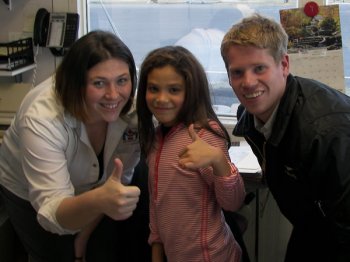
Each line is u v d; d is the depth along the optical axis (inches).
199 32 90.9
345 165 44.1
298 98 48.5
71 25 90.3
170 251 55.5
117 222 69.6
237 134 59.6
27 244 69.1
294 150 47.8
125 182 66.5
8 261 85.2
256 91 48.5
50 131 52.7
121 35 94.7
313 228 52.2
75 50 51.9
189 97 53.9
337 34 74.8
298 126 46.8
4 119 88.3
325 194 46.5
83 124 56.1
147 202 66.5
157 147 56.4
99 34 52.8
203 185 52.9
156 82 53.7
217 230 54.5
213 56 90.4
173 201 53.5
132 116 60.7
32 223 66.0
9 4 92.6
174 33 92.5
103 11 94.7
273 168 52.4
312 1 78.7
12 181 64.4
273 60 48.4
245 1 86.3
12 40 94.1
